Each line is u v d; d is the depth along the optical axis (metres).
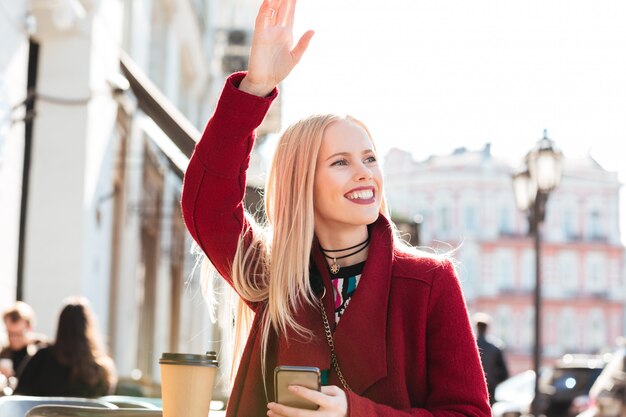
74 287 11.11
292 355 2.36
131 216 15.04
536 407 14.79
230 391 2.58
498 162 80.69
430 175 80.69
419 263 2.43
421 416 2.25
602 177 82.19
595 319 81.19
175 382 2.18
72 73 11.34
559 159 15.00
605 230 82.31
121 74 12.58
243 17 34.00
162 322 20.19
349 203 2.45
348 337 2.35
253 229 2.63
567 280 81.25
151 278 18.42
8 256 9.21
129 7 15.24
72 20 11.01
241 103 2.44
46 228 11.20
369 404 2.12
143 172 16.31
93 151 11.66
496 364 12.70
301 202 2.46
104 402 3.03
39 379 6.66
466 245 79.56
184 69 25.78
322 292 2.48
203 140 2.50
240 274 2.52
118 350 14.32
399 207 79.00
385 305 2.38
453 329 2.37
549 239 81.19
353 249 2.51
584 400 18.55
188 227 2.57
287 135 2.53
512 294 79.62
